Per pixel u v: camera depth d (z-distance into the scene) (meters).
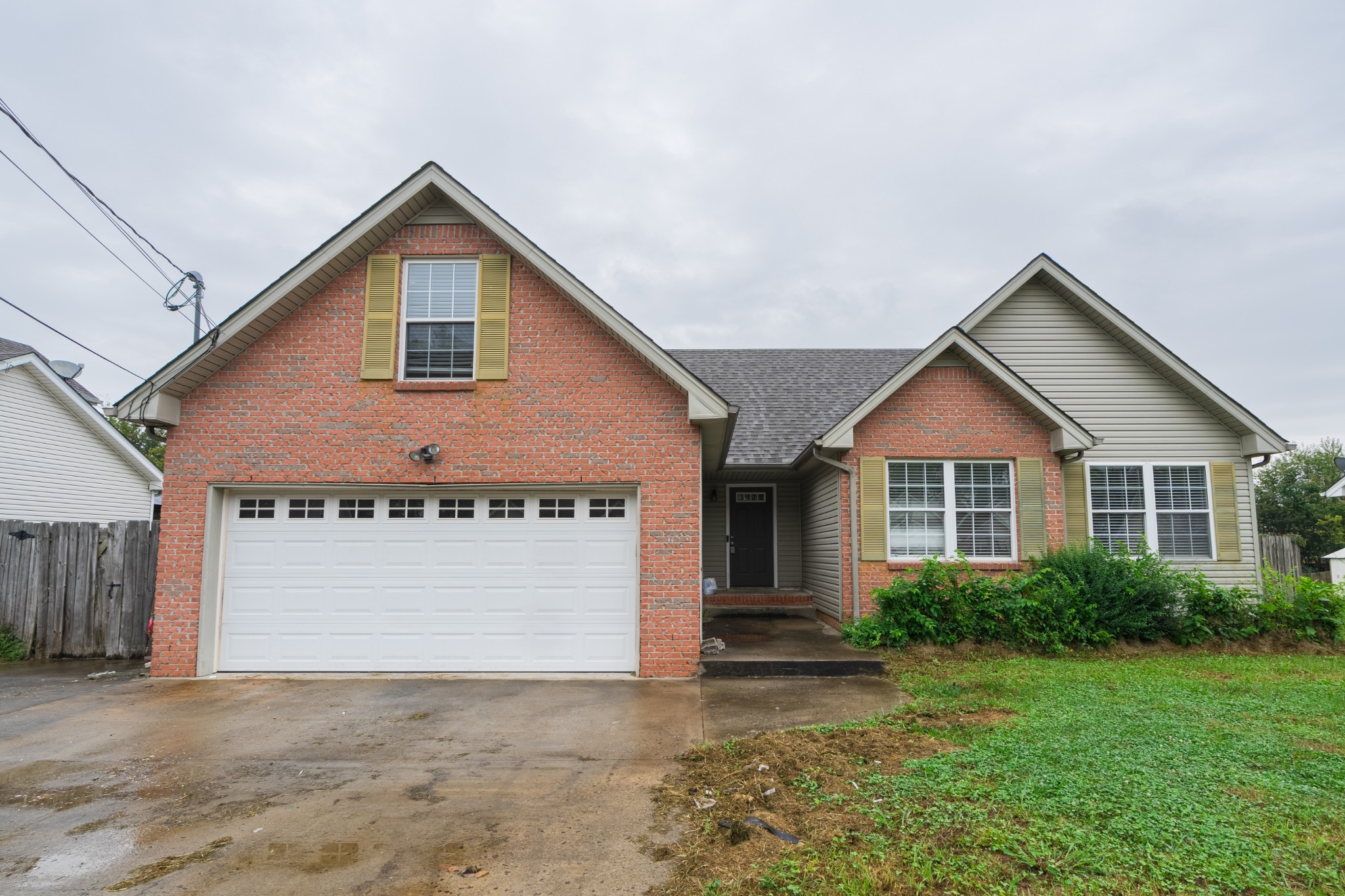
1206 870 4.12
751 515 16.78
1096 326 14.33
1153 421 14.02
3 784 5.92
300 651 10.23
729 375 18.73
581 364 10.39
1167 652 11.15
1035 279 14.48
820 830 4.81
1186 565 13.58
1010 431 12.66
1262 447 13.45
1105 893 3.93
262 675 10.10
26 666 11.19
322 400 10.36
